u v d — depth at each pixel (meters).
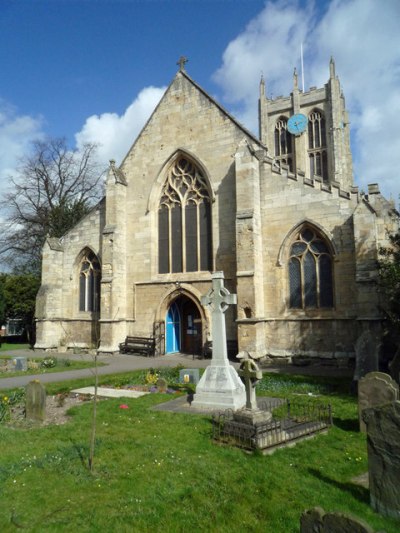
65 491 7.36
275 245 25.22
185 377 17.75
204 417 11.97
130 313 29.84
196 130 28.95
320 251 24.19
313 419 11.32
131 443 9.77
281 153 67.88
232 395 12.97
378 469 6.57
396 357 15.36
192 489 7.40
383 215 22.69
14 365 23.83
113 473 8.09
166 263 29.56
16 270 50.72
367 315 20.67
